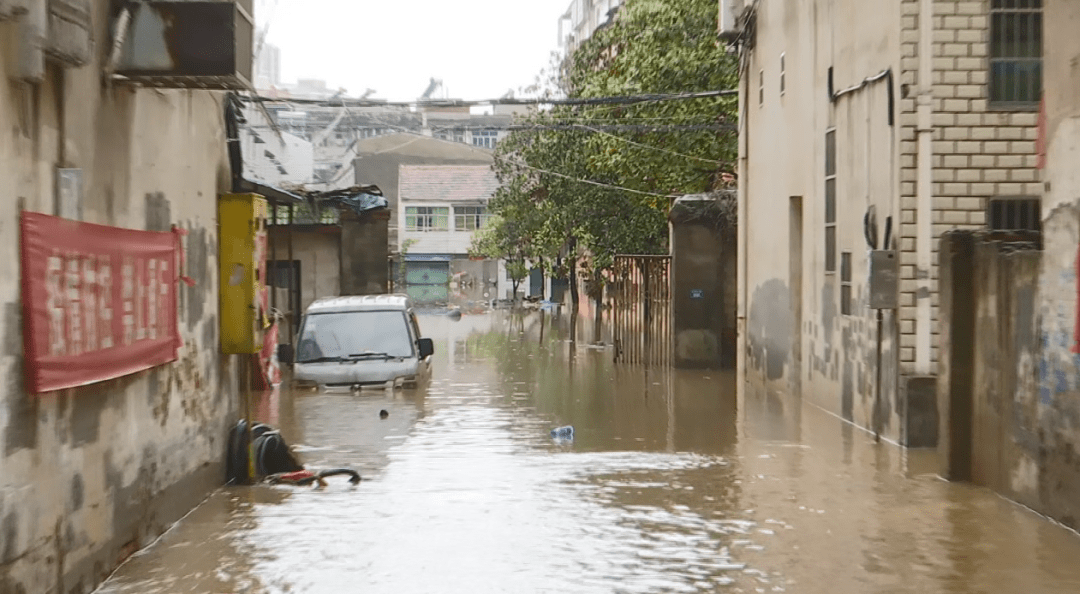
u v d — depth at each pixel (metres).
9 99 5.54
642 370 22.77
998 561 7.59
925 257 12.46
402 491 10.05
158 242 7.94
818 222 16.11
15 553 5.52
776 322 18.94
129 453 7.41
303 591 6.91
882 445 12.71
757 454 12.16
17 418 5.58
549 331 37.22
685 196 23.41
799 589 6.94
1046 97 8.80
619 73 26.80
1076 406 8.31
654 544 8.09
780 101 18.53
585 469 11.24
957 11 12.41
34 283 5.73
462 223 65.69
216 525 8.57
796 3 17.34
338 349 18.52
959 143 12.46
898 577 7.21
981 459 10.23
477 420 15.02
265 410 15.88
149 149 7.83
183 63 7.17
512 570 7.39
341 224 26.36
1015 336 9.43
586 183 31.78
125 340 7.18
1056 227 8.61
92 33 6.70
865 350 13.84
